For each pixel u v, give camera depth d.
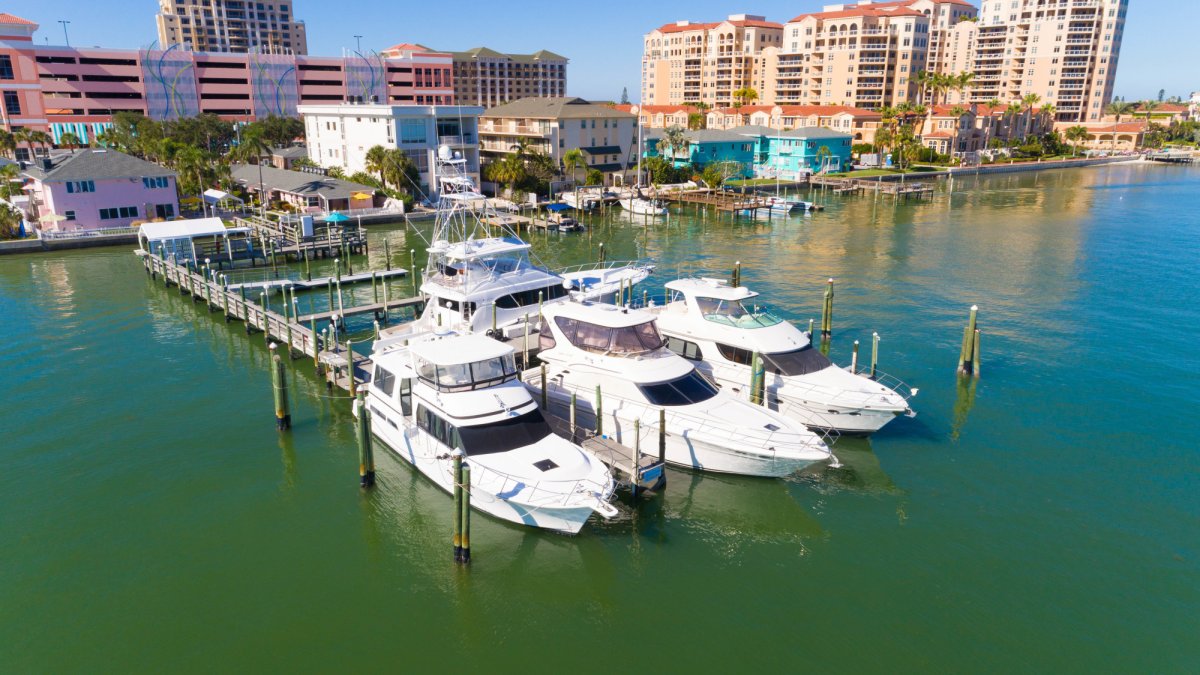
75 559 20.84
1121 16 182.88
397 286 51.69
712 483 24.94
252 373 34.78
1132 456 26.39
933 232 74.19
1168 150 174.38
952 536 21.97
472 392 23.61
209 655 17.48
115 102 133.50
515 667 17.23
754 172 123.81
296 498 23.98
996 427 28.73
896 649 17.62
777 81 184.00
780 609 19.02
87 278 53.31
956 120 148.38
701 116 141.12
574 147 103.25
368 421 23.89
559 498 20.80
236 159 95.62
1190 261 59.25
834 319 43.41
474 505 22.61
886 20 169.88
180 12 194.12
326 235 61.31
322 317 39.19
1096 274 54.88
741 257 62.09
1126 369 34.62
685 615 18.86
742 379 29.02
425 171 92.44
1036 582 19.89
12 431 28.50
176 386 33.16
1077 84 183.50
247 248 58.31
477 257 34.34
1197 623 18.34
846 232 74.69
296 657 17.45
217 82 142.88
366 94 158.75
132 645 17.75
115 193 68.31
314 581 20.06
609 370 26.42
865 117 142.25
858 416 26.95
